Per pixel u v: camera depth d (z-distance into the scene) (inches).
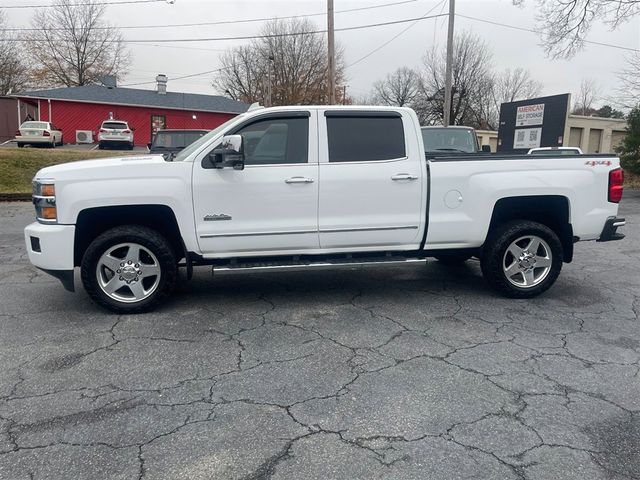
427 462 102.5
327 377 139.3
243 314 190.4
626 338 168.7
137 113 1414.9
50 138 1072.8
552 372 143.0
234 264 194.9
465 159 199.2
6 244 328.5
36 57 1936.5
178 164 183.5
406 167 195.2
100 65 2016.5
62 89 1414.9
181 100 1519.4
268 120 190.4
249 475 98.7
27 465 101.4
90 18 1951.3
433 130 408.2
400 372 142.4
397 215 196.4
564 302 207.6
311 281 237.3
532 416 119.9
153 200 181.0
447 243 203.3
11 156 687.7
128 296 190.2
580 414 120.8
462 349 158.6
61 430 113.7
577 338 168.4
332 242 195.2
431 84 2043.6
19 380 137.4
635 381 137.9
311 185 189.5
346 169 191.5
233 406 124.1
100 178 179.0
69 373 141.6
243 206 187.0
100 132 1123.9
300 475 98.5
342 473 99.1
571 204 203.6
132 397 128.4
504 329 176.2
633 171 797.9
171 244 195.2
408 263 200.7
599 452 106.0
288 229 190.5
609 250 323.9
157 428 114.5
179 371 142.9
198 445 108.2
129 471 99.7
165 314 189.9
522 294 208.7
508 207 210.5
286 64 2108.8
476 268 263.6
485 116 2278.5
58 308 197.0
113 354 154.3
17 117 1407.5
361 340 165.6
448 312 193.8
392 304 203.2
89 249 181.5
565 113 943.0
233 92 2342.5
